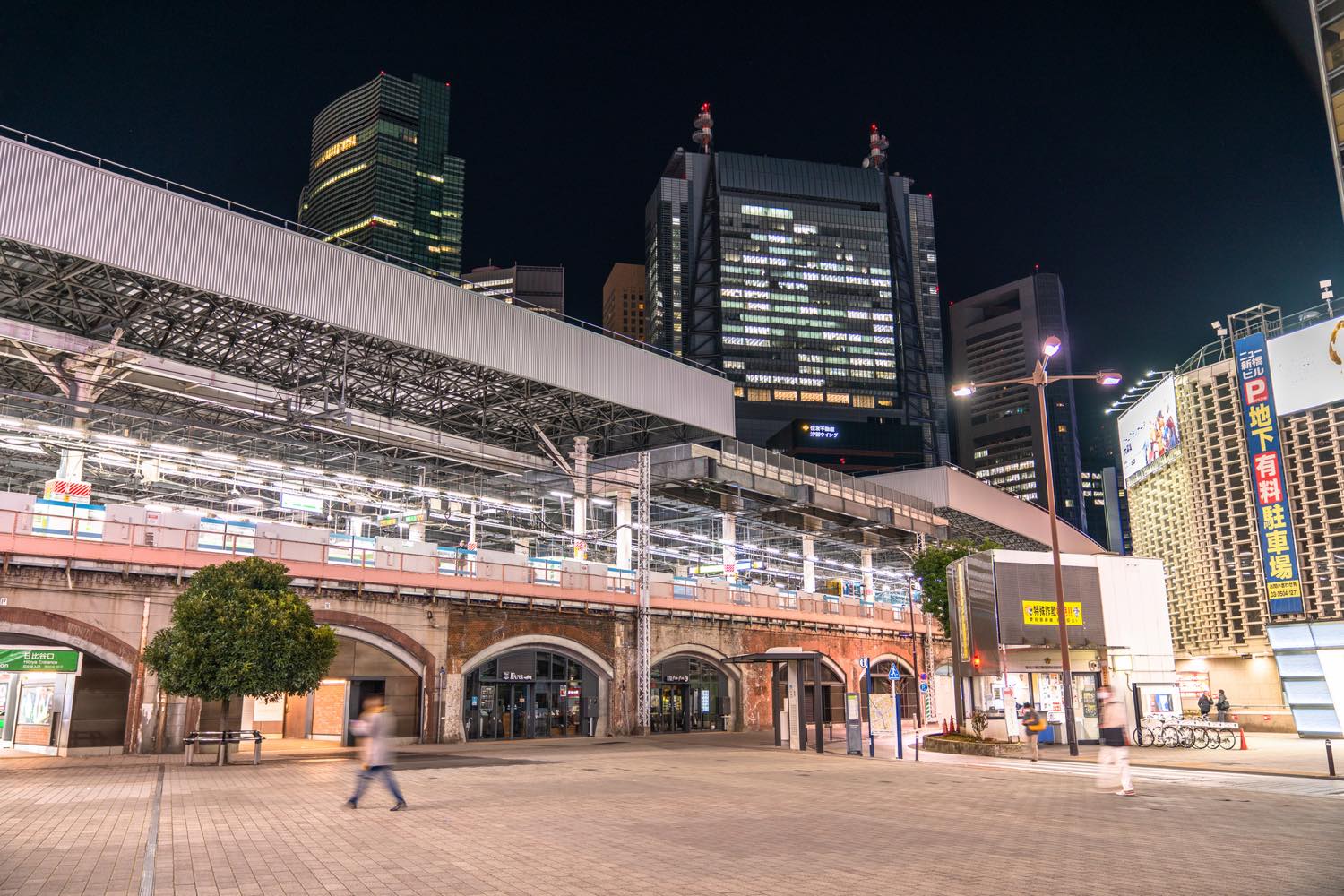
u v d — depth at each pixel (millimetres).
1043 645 33656
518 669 40156
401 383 53219
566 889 9086
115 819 13891
